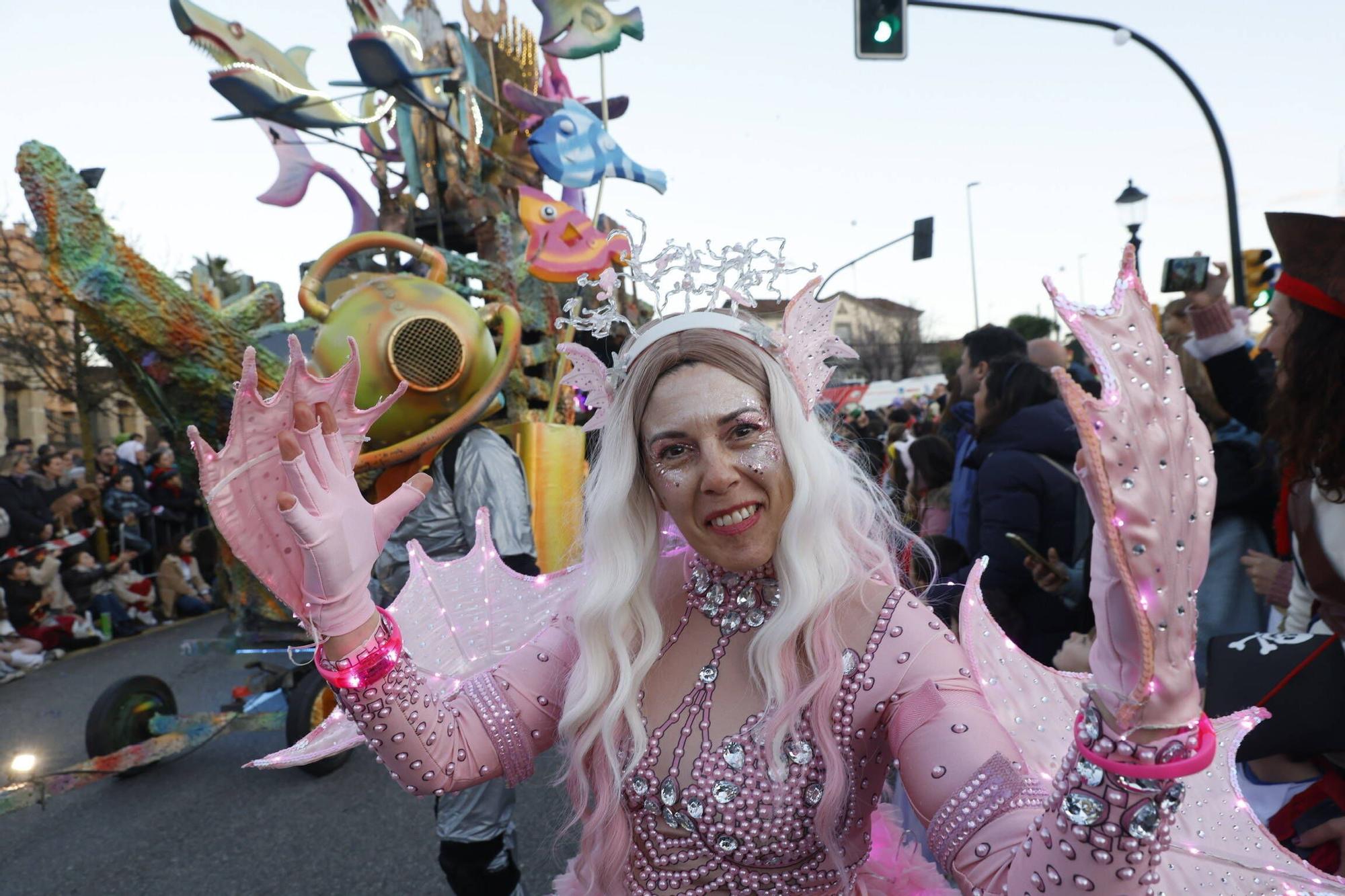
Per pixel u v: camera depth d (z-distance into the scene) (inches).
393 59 151.5
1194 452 31.5
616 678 50.3
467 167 195.2
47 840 150.0
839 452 51.5
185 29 146.8
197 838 146.6
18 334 405.1
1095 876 31.1
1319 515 66.0
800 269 49.7
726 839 45.8
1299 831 67.7
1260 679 67.2
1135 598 29.5
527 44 231.9
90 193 142.6
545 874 123.0
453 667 61.4
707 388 46.8
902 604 47.1
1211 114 299.1
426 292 134.2
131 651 291.4
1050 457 110.3
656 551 52.5
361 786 163.6
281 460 43.4
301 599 46.3
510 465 113.4
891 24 308.7
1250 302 152.8
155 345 144.2
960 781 40.0
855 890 50.5
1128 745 30.4
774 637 46.3
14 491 291.0
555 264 163.2
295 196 185.5
